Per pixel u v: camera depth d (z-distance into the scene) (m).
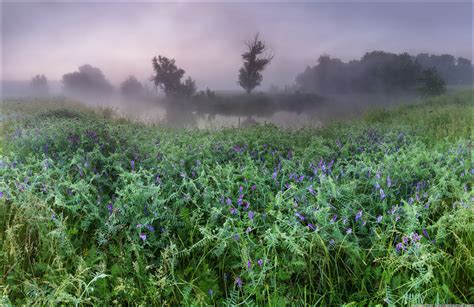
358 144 6.48
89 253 2.82
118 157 5.12
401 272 2.66
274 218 3.35
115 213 3.21
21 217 3.17
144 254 2.91
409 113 14.15
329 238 2.88
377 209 3.62
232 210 3.28
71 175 4.28
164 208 3.45
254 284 2.46
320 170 4.40
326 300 2.55
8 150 5.49
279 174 4.54
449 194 3.72
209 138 7.06
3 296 2.20
